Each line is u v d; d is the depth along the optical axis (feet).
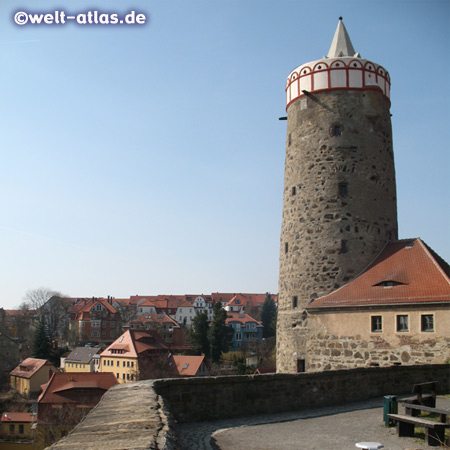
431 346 74.84
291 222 102.01
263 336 445.78
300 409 49.19
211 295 595.06
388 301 80.38
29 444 183.52
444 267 85.76
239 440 35.63
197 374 252.42
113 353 280.31
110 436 21.35
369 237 95.91
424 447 33.86
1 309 459.73
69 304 457.68
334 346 86.94
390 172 102.89
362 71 102.06
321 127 101.09
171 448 19.86
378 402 54.24
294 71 107.55
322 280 94.48
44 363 279.08
